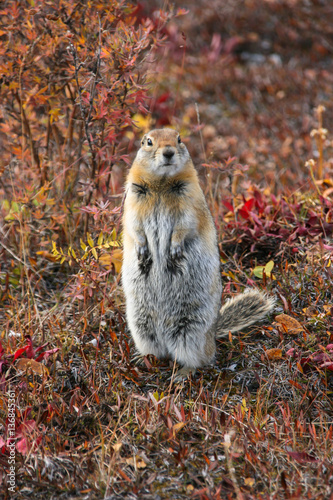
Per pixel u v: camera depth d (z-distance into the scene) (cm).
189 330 902
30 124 1202
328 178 1351
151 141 878
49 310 1018
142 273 906
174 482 679
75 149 1172
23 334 920
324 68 2100
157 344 933
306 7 2292
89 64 1025
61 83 1104
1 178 1248
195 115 1825
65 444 721
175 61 2136
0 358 838
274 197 1202
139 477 679
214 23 2334
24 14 1117
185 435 746
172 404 765
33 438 721
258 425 743
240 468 694
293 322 902
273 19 2317
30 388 829
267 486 665
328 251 1040
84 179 1214
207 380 872
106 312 1009
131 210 899
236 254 1102
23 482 682
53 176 1197
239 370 887
